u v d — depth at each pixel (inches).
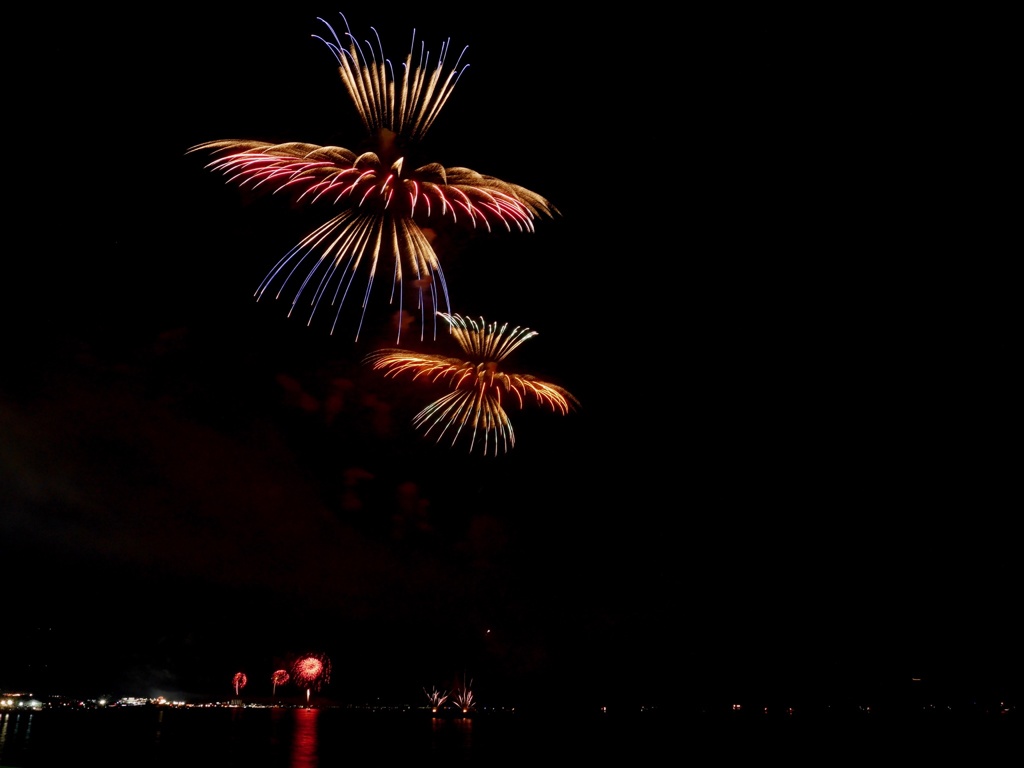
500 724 4670.3
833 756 2271.2
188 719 4409.5
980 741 2992.1
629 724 4805.6
